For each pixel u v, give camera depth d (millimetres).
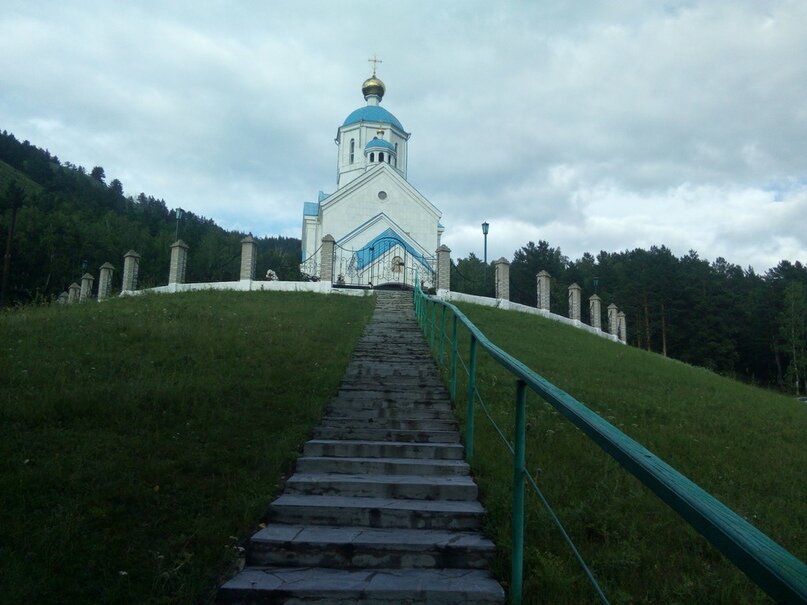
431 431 6781
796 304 50969
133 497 4734
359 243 36188
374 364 10570
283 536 4434
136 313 15227
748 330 54438
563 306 59750
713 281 53812
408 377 9625
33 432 5988
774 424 10414
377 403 8008
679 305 51562
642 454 2197
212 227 100625
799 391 48812
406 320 16812
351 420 7184
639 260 62812
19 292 46156
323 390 8438
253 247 24656
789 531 5375
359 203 38469
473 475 5742
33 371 8359
